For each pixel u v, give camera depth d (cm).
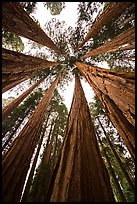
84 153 457
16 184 454
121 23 1173
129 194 913
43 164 743
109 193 374
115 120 680
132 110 519
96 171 410
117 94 594
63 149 516
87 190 345
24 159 570
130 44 1069
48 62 1195
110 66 1420
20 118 1168
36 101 1297
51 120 1310
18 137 664
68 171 407
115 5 981
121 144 1091
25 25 918
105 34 1266
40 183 557
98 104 1277
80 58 1492
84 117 680
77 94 962
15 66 718
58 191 368
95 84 841
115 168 1038
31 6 1238
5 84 679
